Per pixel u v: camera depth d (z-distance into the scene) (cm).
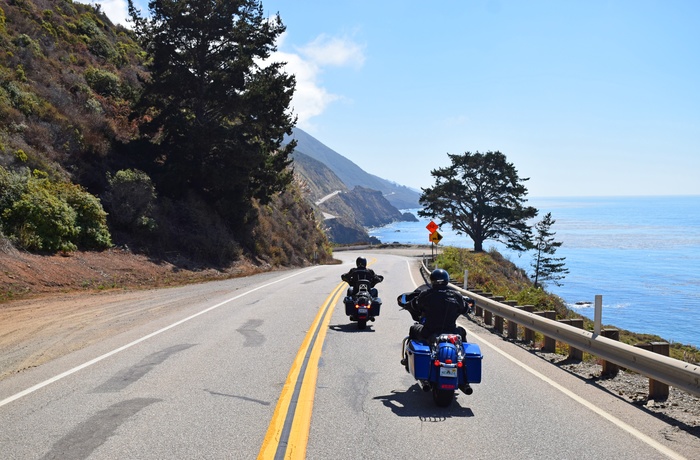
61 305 1569
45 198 2239
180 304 1708
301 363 915
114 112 3734
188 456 514
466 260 4191
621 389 803
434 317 747
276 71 3619
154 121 3350
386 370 885
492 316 1535
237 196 3706
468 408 694
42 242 2161
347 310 1355
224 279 2809
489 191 7219
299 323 1355
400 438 575
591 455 535
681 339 6253
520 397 750
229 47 3425
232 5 3366
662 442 575
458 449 546
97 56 4559
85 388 751
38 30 3959
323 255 5962
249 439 561
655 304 9025
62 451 523
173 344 1073
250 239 3984
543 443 567
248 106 3350
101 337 1145
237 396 718
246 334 1192
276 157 3888
